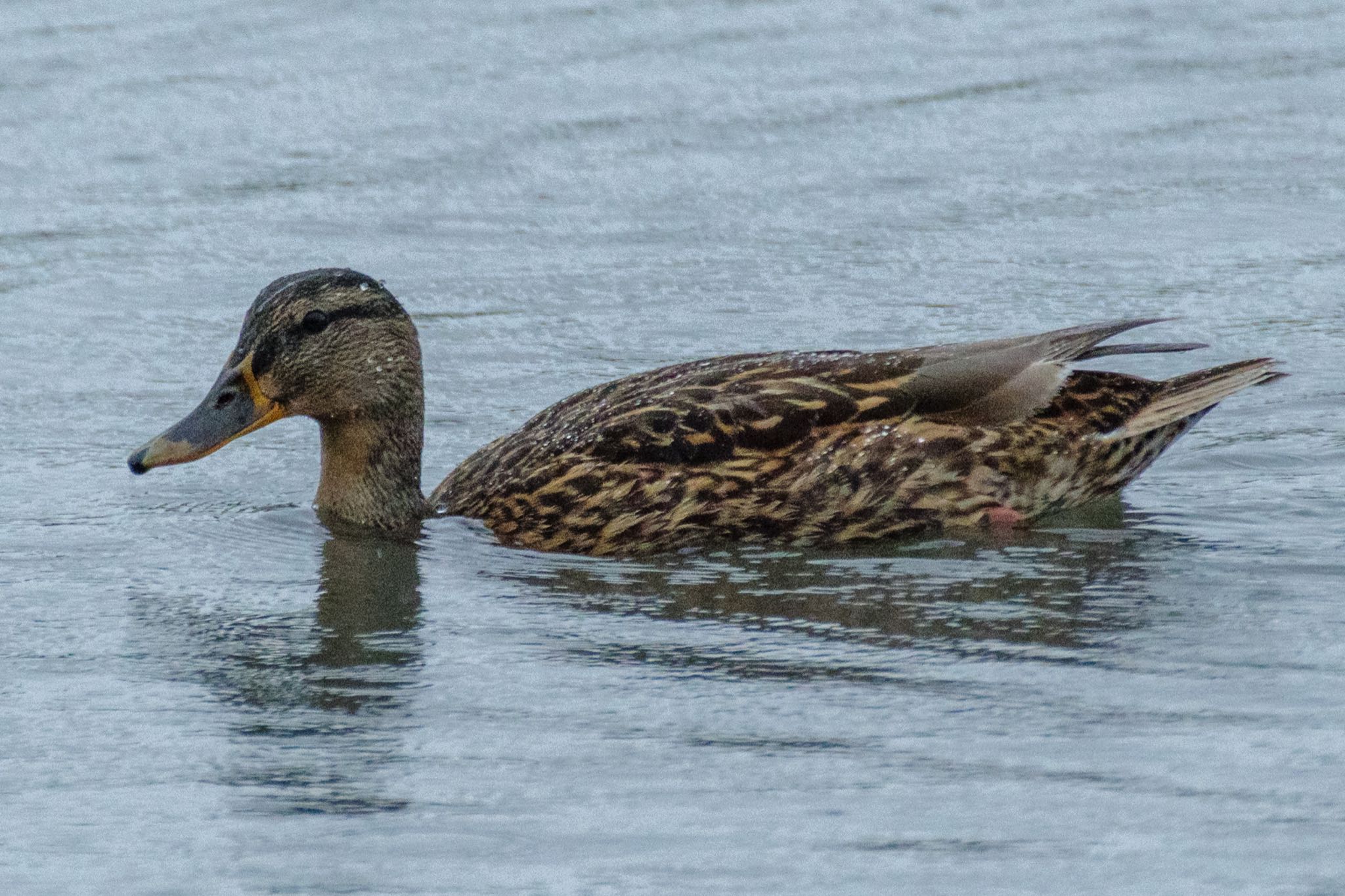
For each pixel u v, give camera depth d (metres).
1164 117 23.91
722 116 24.08
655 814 9.01
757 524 13.59
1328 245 19.80
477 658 11.21
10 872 8.59
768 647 11.25
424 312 18.53
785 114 24.12
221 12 28.42
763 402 13.74
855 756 9.57
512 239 20.48
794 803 9.07
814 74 25.62
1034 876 8.28
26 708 10.55
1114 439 13.84
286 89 25.12
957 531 13.69
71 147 23.22
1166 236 20.12
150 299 19.11
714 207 21.25
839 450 13.61
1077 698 10.25
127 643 11.61
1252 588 12.05
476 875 8.47
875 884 8.26
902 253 19.84
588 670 10.95
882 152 22.83
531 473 13.97
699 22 28.00
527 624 11.82
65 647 11.55
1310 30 27.42
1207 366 16.75
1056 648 11.07
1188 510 13.80
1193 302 18.33
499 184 22.06
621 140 23.30
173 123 23.95
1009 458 13.66
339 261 19.92
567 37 27.25
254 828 8.98
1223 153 22.64
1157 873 8.27
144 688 10.84
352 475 14.20
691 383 14.05
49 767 9.74
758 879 8.34
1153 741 9.62
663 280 19.28
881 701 10.30
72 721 10.35
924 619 11.69
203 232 20.78
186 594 12.58
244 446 16.09
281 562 13.28
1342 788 8.99
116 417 16.31
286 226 20.89
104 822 9.09
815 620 11.74
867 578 12.63
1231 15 28.27
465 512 14.26
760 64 25.97
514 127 23.69
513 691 10.64
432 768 9.61
